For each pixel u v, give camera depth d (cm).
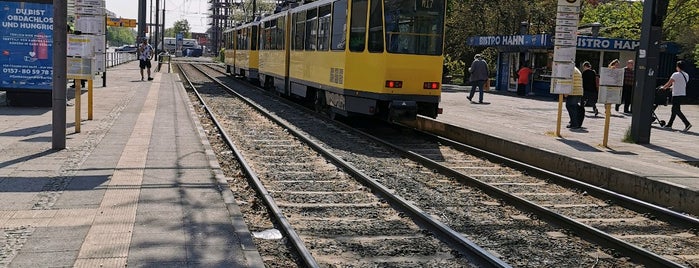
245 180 1034
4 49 1688
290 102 2455
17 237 610
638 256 687
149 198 779
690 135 1742
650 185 1034
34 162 981
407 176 1127
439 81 1614
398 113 1573
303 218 822
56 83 1085
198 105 2330
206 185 866
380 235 757
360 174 1055
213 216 709
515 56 3619
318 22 1947
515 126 1780
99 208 725
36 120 1462
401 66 1577
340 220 816
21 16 1684
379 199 931
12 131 1287
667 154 1344
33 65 1705
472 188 1043
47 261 545
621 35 4238
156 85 3011
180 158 1073
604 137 1439
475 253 668
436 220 779
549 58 3322
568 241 760
